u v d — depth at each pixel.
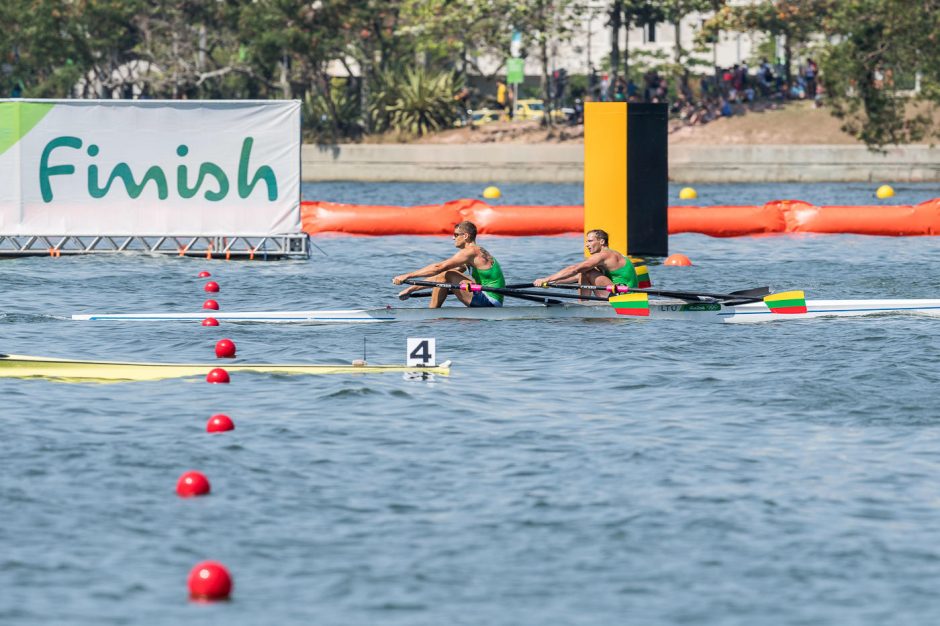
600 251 79.25
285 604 32.09
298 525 37.97
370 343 69.88
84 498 40.19
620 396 56.09
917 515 39.22
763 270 106.44
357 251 122.06
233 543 36.38
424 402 54.44
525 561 35.16
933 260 114.62
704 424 50.75
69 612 31.47
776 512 39.41
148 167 111.44
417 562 35.00
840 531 37.72
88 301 86.38
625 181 108.69
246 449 46.25
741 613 31.83
